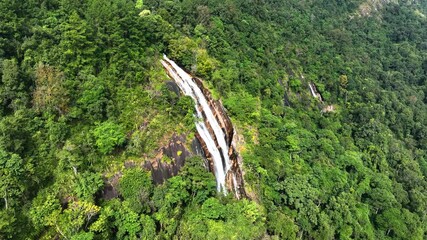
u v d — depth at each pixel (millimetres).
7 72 39312
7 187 33219
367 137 81062
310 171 58469
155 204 39656
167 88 49812
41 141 38594
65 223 34094
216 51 67688
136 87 48031
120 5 56469
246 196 49688
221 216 41562
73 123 41375
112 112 43438
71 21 46875
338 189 59281
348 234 54219
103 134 40656
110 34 50219
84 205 34906
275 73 76312
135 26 53750
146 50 54656
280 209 50438
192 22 71312
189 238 38844
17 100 39250
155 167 42781
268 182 52625
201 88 58312
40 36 44125
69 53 43875
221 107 58750
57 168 37875
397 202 65938
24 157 36750
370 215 64000
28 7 46781
